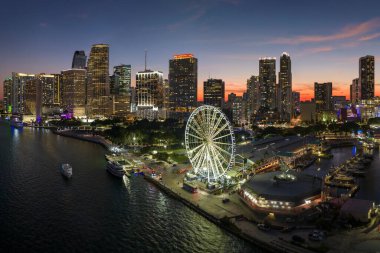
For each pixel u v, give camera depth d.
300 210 165.62
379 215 159.38
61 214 175.62
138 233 154.12
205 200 190.25
